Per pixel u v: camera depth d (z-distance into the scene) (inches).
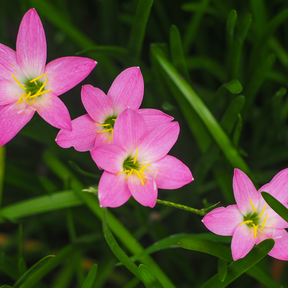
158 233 36.2
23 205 34.8
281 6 41.4
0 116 32.6
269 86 39.4
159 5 39.4
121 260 32.8
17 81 32.4
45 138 36.8
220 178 36.2
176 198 37.6
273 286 33.8
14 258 37.2
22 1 36.8
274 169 41.3
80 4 43.9
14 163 39.9
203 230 38.9
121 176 32.3
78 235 38.5
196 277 38.1
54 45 39.6
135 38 35.1
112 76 38.0
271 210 32.7
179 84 34.8
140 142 32.5
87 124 32.7
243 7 38.7
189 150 39.1
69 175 35.5
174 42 34.9
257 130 38.8
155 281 32.5
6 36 39.5
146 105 38.1
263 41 36.7
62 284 35.2
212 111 36.0
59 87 32.5
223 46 43.3
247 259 32.7
